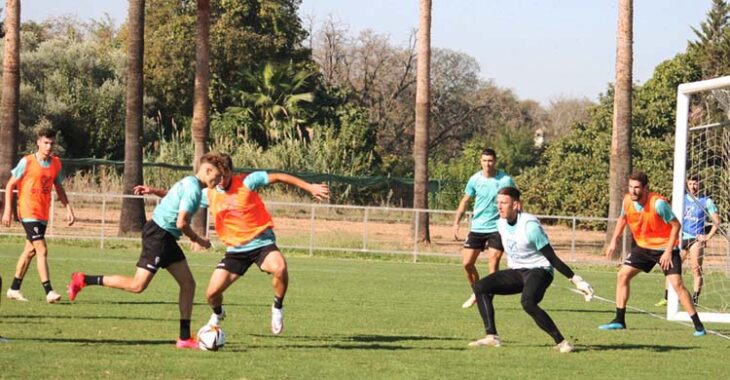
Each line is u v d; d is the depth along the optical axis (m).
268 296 19.12
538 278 12.46
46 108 60.12
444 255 31.81
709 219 22.91
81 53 64.19
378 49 94.06
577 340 14.02
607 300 21.52
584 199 50.34
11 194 16.27
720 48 63.38
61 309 15.45
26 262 16.52
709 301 22.89
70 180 47.75
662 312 19.23
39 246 16.23
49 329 13.10
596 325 16.41
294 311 16.70
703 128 20.67
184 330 11.92
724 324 17.48
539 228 12.21
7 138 36.19
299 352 11.88
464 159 77.75
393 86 94.19
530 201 53.41
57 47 64.25
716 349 13.68
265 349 12.02
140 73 34.41
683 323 17.33
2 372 9.81
